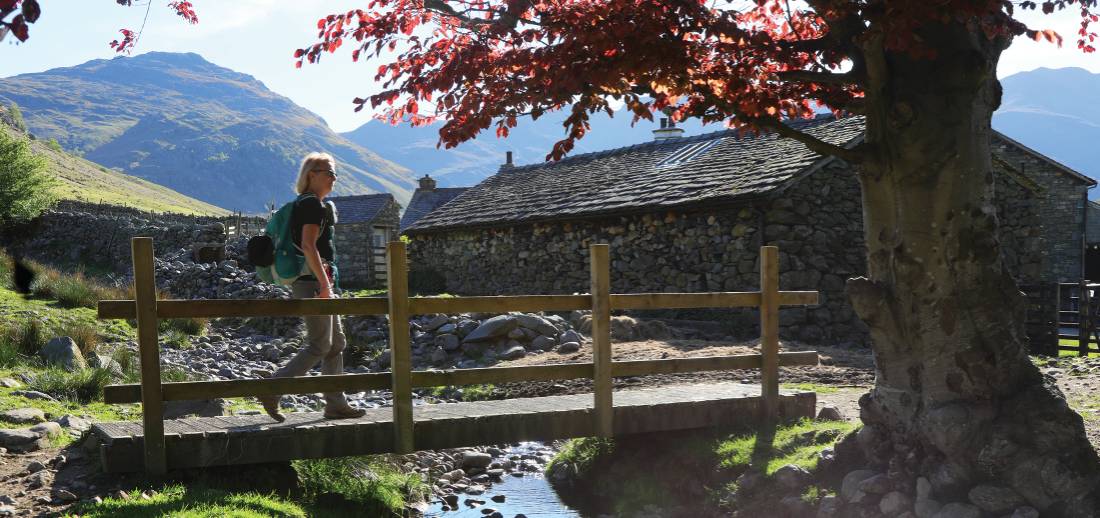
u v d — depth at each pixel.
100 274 27.06
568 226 19.30
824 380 9.54
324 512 5.25
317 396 9.48
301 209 5.38
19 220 30.89
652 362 6.24
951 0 4.34
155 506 4.45
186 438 5.15
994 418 4.79
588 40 4.79
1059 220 23.86
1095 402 7.21
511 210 22.17
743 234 14.87
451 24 6.02
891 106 4.98
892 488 4.97
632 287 17.39
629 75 5.13
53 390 7.37
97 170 131.00
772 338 6.59
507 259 21.50
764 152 17.39
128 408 7.19
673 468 6.39
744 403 6.63
